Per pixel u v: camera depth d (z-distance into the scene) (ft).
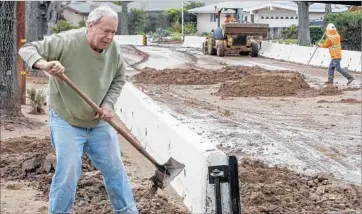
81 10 254.88
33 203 26.55
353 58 91.61
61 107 18.71
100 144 19.35
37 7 90.99
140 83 77.92
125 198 19.97
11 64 46.11
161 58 122.62
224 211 19.85
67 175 18.52
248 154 37.81
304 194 28.04
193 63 109.50
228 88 68.23
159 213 24.56
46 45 18.16
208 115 52.65
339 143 41.27
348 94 65.67
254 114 53.36
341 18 118.21
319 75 84.74
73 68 18.51
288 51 115.55
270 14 222.48
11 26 46.14
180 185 27.04
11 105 46.11
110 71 19.12
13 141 37.70
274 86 67.10
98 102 18.97
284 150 38.99
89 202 26.32
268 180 30.12
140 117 39.11
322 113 53.72
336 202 27.22
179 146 27.30
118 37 193.57
